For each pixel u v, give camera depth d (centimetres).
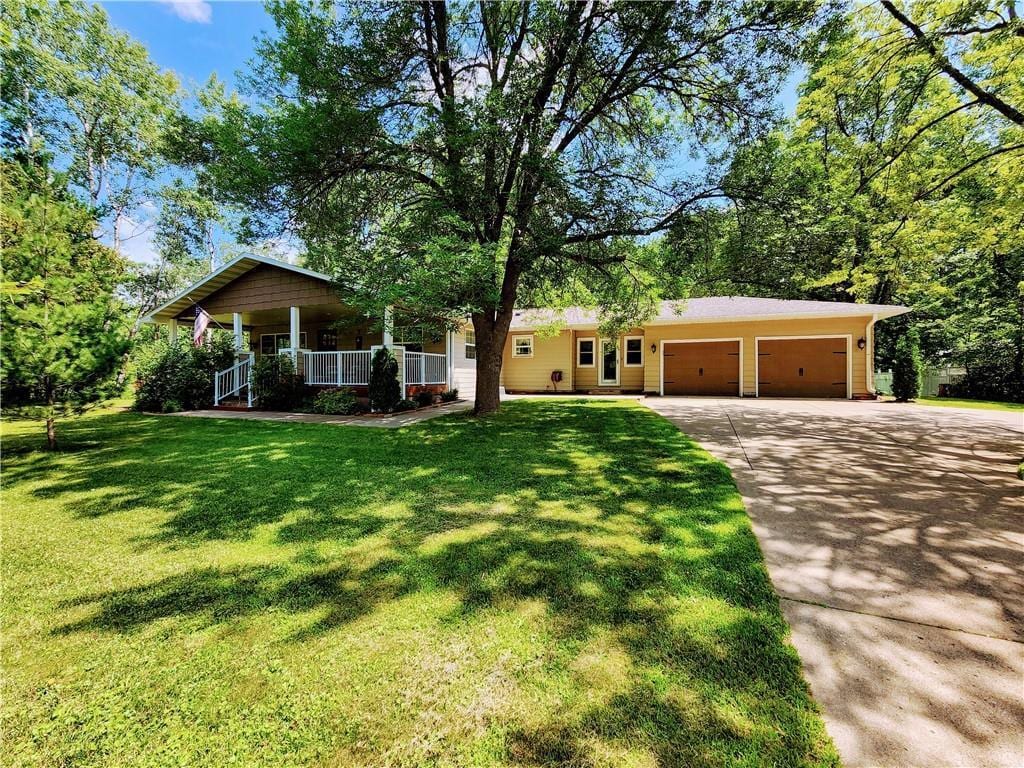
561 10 693
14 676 172
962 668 169
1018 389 1338
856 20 674
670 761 131
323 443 623
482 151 700
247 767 133
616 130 877
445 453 548
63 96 1631
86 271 733
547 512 339
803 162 803
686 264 848
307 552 276
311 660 178
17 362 553
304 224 786
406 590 229
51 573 256
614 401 1187
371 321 1180
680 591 224
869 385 1213
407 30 689
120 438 686
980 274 1445
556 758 133
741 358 1326
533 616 204
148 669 175
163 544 293
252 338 1534
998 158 702
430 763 132
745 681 162
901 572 244
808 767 129
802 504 353
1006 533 294
